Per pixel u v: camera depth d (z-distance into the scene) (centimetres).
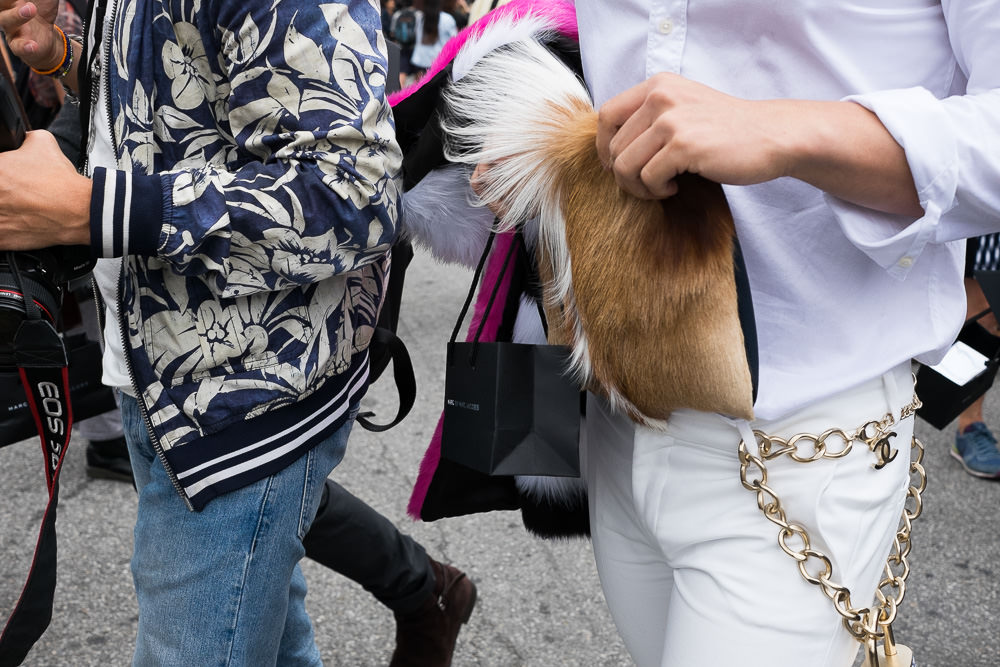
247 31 100
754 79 100
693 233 92
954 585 249
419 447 317
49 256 111
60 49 146
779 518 104
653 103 86
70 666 211
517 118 104
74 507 273
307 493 122
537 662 217
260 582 118
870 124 86
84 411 140
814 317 103
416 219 124
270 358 113
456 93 115
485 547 259
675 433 109
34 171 100
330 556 171
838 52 96
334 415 124
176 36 104
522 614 233
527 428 115
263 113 103
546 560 254
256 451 115
